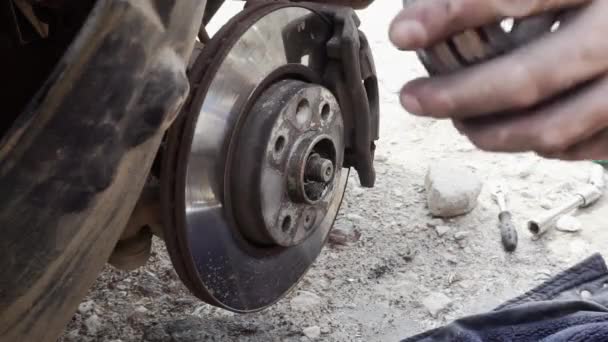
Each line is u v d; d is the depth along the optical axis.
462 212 1.87
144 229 1.19
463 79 0.29
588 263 1.62
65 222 0.72
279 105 1.11
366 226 1.85
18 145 0.67
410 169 2.08
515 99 0.29
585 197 1.92
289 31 1.18
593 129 0.30
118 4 0.68
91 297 1.58
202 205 1.08
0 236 0.70
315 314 1.59
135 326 1.52
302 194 1.15
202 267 1.11
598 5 0.29
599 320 1.28
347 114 1.31
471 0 0.28
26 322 0.77
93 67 0.69
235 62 1.07
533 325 1.33
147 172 0.81
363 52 1.32
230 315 1.56
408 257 1.76
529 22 0.30
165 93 0.74
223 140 1.08
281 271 1.32
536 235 1.82
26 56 0.99
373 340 1.54
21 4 1.11
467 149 2.17
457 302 1.64
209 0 1.33
